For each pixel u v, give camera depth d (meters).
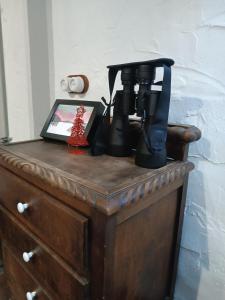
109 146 0.65
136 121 0.70
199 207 0.73
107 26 0.85
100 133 0.65
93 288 0.47
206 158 0.69
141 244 0.55
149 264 0.61
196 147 0.71
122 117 0.63
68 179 0.48
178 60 0.70
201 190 0.72
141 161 0.56
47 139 0.80
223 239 0.70
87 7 0.90
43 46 1.07
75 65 1.00
